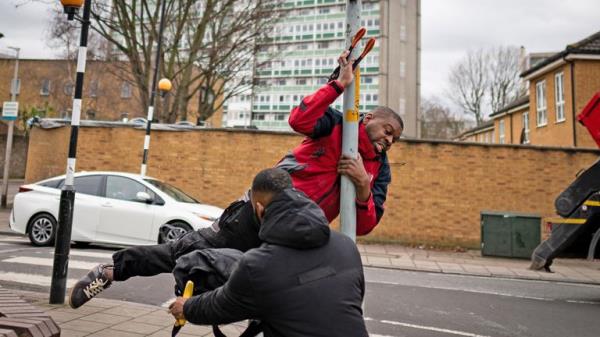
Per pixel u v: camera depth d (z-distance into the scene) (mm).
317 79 68125
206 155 15562
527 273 10461
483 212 13023
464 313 6551
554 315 6684
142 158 15844
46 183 10531
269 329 2135
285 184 2234
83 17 6047
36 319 3031
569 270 11109
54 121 16391
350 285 2111
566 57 20750
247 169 15414
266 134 15422
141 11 19859
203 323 2256
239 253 2549
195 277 2494
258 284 2025
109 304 5719
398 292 7754
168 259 2881
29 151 16719
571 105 20797
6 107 17344
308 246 2076
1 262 7980
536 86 24922
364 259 11547
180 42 21391
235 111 73438
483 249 12836
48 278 6988
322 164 2734
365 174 2701
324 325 2008
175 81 21922
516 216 12711
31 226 10195
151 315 5332
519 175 14469
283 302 2018
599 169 8844
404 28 60000
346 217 2682
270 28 21656
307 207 2135
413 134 58719
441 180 14625
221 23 20984
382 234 14633
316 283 2051
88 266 7961
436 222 14539
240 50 21609
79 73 5949
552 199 14344
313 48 68500
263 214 2291
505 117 32469
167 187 10758
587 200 8867
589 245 9031
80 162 16031
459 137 48656
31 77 47969
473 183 14547
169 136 15750
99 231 9859
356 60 2650
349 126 2697
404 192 14688
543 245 9391
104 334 4496
